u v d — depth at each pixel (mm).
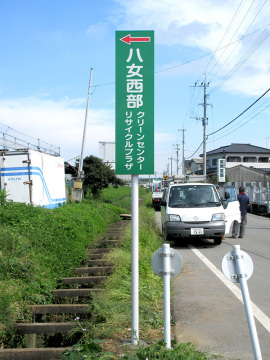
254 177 46906
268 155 54219
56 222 8383
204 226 9789
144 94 3893
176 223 9883
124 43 3914
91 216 12312
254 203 25312
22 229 7047
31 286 5355
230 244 10586
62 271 6734
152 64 3898
